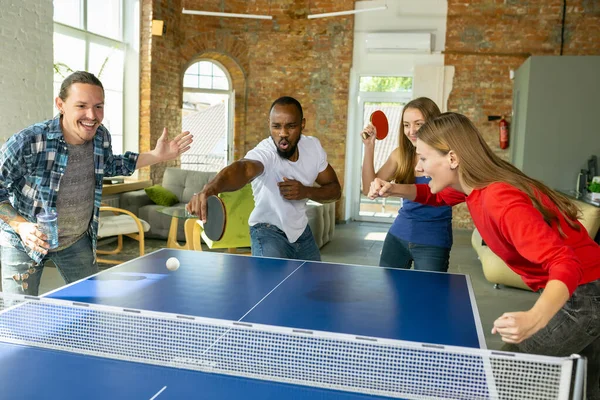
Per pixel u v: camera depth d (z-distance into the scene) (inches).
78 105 95.9
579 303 69.6
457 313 79.0
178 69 357.1
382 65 362.3
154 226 285.1
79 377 58.7
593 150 286.5
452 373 57.9
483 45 347.3
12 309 75.7
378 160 376.8
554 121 288.5
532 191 67.1
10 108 206.8
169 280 95.1
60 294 84.4
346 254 267.3
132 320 72.7
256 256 118.1
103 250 256.2
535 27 342.0
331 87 367.2
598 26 336.8
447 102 354.3
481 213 68.4
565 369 53.7
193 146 382.6
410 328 71.9
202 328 69.9
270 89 375.2
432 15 351.3
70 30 284.2
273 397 54.9
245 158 112.7
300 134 115.5
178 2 350.6
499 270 198.2
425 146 72.4
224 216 91.0
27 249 100.4
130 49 327.3
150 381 58.2
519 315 55.6
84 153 104.6
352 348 64.8
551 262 58.7
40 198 99.7
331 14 311.6
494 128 350.9
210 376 59.5
